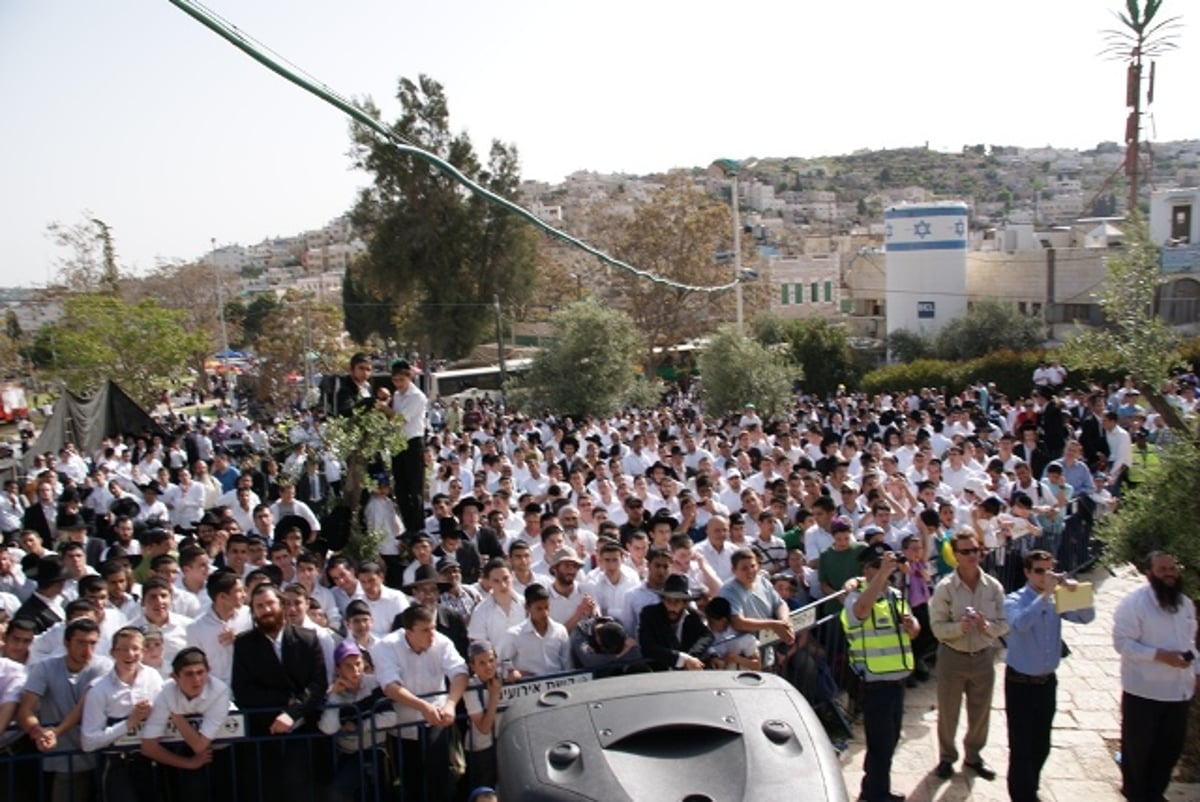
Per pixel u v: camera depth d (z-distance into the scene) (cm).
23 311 6138
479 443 2080
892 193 19938
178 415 4075
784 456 1470
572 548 897
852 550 921
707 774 369
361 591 858
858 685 912
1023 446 1570
